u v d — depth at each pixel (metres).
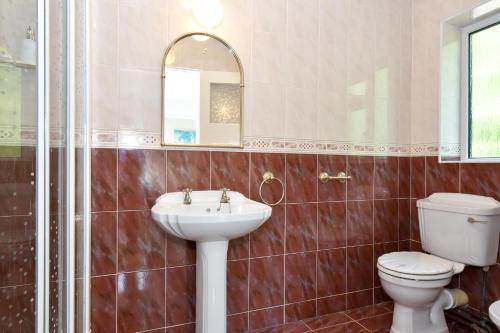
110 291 1.55
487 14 1.91
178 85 1.67
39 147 0.72
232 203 1.64
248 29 1.81
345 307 2.08
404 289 1.57
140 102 1.60
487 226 1.65
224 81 1.76
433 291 1.54
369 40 2.15
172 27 1.66
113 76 1.56
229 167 1.77
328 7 2.02
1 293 0.62
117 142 1.56
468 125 2.06
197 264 1.53
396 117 2.24
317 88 1.99
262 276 1.86
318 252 2.00
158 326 1.63
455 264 1.72
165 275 1.65
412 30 2.25
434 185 2.10
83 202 1.14
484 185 1.81
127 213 1.58
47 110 0.74
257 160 1.83
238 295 1.80
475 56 2.03
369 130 2.15
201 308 1.48
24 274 0.68
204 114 1.72
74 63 0.96
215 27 1.74
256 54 1.83
